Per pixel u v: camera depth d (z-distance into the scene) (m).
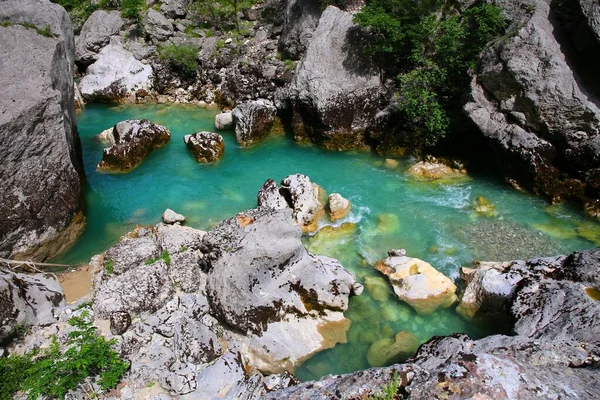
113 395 9.38
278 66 23.64
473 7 18.23
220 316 11.11
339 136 19.56
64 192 13.88
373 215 15.30
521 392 6.43
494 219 14.93
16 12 14.68
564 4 16.02
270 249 11.15
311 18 23.31
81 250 14.24
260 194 15.47
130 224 15.34
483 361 6.89
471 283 11.97
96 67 25.69
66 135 14.76
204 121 22.58
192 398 9.32
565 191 15.45
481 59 16.50
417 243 14.04
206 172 18.19
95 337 10.50
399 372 7.43
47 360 9.54
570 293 10.12
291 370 10.36
